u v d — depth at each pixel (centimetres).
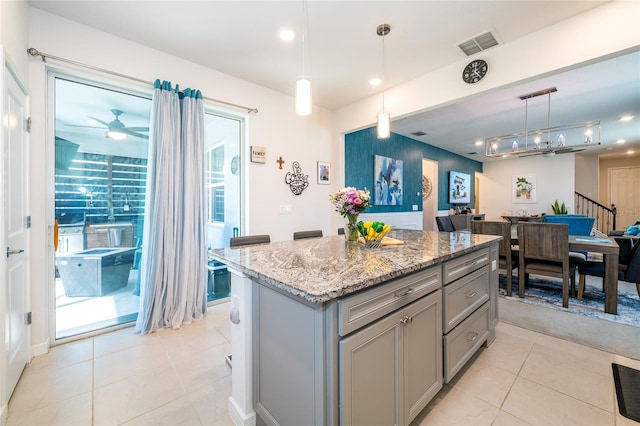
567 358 197
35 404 156
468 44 253
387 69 297
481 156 797
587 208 757
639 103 391
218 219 345
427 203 723
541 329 242
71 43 217
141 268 252
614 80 317
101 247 249
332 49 261
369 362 111
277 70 299
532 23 223
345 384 101
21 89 185
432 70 300
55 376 181
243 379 141
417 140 609
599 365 188
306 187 385
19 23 179
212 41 248
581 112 428
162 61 263
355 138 457
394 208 548
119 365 194
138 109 265
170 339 232
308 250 177
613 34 198
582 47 211
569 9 207
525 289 349
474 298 191
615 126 503
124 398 161
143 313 242
